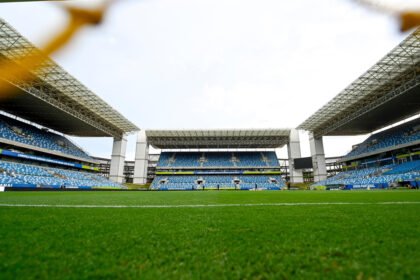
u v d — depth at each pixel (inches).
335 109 1433.3
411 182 1040.2
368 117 1421.0
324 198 361.7
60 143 1556.3
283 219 146.0
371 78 1056.8
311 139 1878.7
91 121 1485.0
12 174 1030.4
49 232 111.0
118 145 1798.7
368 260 71.7
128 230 116.0
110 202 300.7
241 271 66.1
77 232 111.3
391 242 89.0
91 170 1742.1
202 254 79.7
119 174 1754.4
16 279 61.4
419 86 972.6
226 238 99.5
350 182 1419.8
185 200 346.6
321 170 1761.8
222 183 1833.2
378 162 1493.6
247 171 1937.7
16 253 80.1
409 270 63.9
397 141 1348.4
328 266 68.2
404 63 943.7
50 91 1155.3
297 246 87.0
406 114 1374.3
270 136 1962.4
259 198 389.4
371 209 190.4
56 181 1202.6
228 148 2181.3
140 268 68.4
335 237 98.3
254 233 108.0
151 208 219.1
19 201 309.4
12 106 1186.6
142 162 1829.5
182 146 2105.1
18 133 1259.8
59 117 1374.3
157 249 85.3
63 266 69.6
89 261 73.6
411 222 128.4
